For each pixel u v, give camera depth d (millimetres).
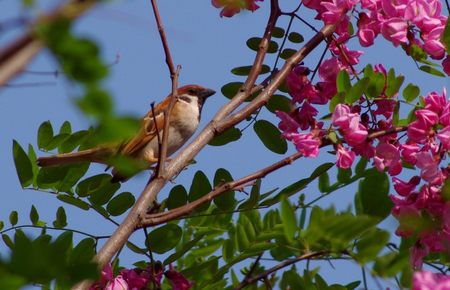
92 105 3922
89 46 3863
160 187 8719
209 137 9359
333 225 6449
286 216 6867
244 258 9320
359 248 6652
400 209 8461
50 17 3635
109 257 8156
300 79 10195
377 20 9961
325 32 10305
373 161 9539
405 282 6691
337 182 9570
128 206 9922
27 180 9727
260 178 9039
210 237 10492
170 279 9047
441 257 8992
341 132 9078
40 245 4656
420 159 8578
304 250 8047
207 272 9539
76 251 9070
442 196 8305
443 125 8969
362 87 9336
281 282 8609
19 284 4363
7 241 9445
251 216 9469
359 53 10297
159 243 9562
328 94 10188
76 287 7309
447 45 9484
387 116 9688
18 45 3592
